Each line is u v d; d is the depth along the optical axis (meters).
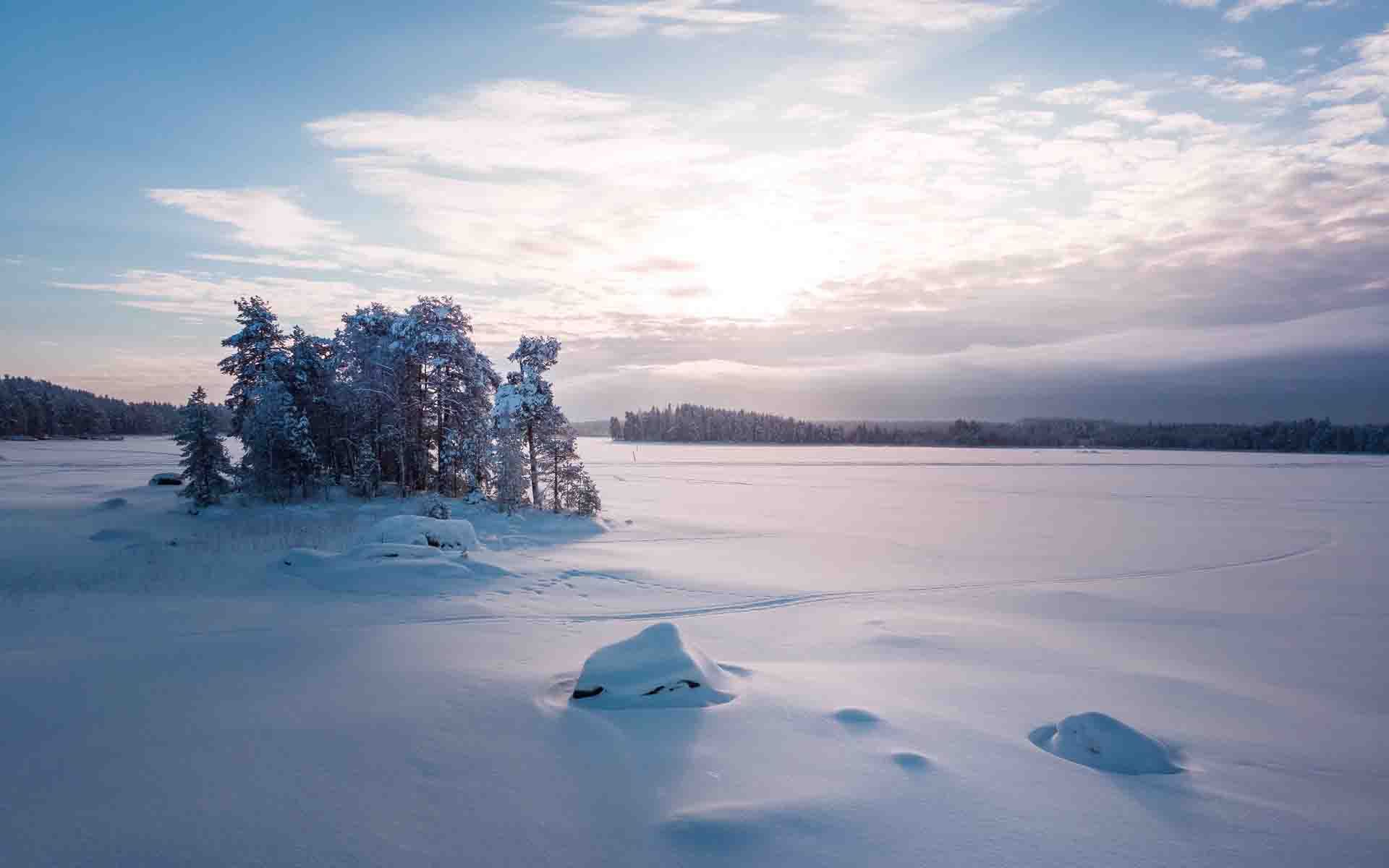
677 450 194.25
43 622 12.85
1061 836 5.50
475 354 46.69
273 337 45.88
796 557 29.36
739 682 9.05
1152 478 93.81
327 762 6.27
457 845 4.96
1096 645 15.30
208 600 15.81
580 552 28.17
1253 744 8.82
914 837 5.32
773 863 4.87
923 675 11.09
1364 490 74.44
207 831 5.00
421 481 46.97
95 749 6.43
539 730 7.22
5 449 117.44
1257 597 22.39
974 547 33.69
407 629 12.88
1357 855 5.64
